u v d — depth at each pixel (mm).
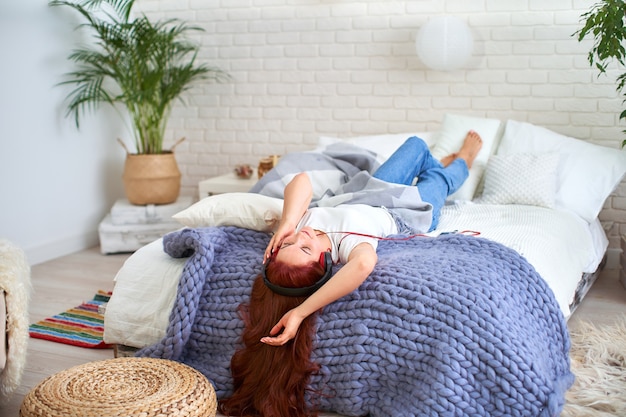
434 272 2223
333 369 2209
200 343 2426
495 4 3996
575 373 2521
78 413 1816
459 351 2025
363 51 4332
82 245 4539
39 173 4160
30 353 2834
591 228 3525
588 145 3645
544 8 3908
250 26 4574
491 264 2322
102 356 2811
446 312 2082
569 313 2727
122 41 4250
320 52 4434
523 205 3432
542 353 2180
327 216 2523
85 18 4469
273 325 2209
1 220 3898
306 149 4594
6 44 3863
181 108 4852
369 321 2164
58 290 3664
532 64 3979
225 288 2406
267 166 4082
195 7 4676
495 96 4082
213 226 2672
